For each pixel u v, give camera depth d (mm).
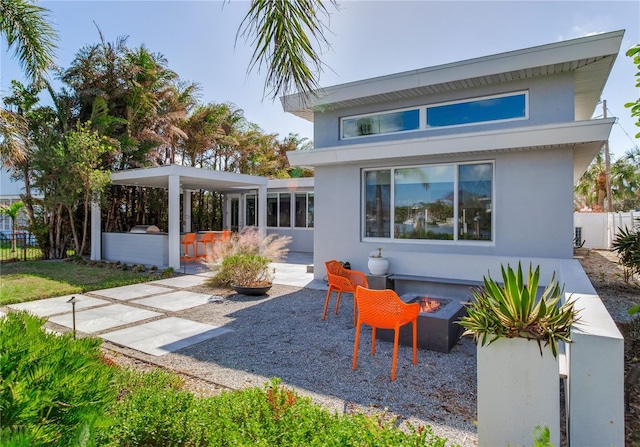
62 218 13062
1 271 10070
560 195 6164
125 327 5316
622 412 1956
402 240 7551
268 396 2137
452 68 6652
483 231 6789
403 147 6934
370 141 7953
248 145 21891
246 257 8125
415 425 2730
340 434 1647
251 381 3494
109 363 3225
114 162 13320
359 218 8023
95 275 9492
